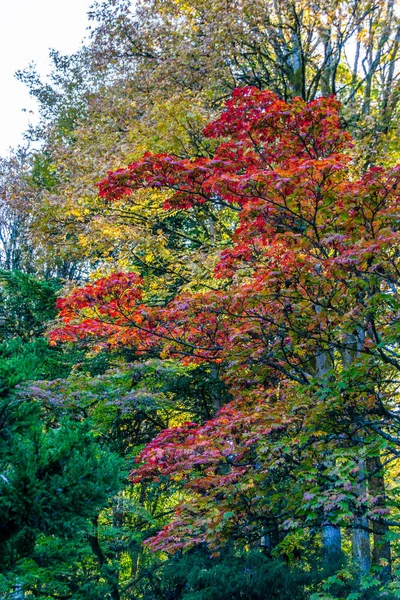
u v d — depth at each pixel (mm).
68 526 3633
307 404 6660
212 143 10992
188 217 14422
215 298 7293
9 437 3900
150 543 6852
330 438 6875
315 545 9320
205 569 8758
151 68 13312
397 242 6141
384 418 7379
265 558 8641
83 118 16953
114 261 12430
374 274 6293
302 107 6977
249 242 7211
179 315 7879
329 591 7484
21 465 3574
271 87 13172
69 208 12523
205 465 7875
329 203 6336
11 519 3500
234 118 7395
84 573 10664
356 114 11812
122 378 11305
